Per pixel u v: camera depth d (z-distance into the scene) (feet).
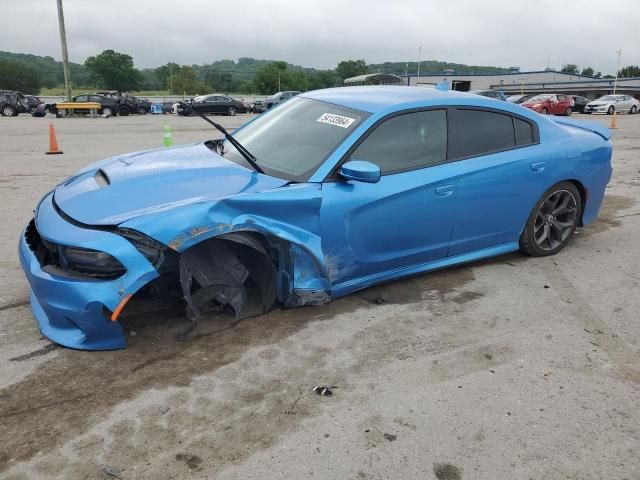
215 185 10.80
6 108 105.81
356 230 11.54
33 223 11.52
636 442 8.15
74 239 9.31
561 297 13.15
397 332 11.23
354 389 9.27
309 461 7.57
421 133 12.63
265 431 8.16
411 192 12.06
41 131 61.26
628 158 37.27
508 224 14.46
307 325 11.39
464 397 9.12
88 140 49.55
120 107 110.22
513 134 14.25
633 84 198.90
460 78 221.87
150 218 9.43
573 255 16.17
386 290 13.28
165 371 9.62
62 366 9.68
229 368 9.77
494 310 12.37
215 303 11.55
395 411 8.71
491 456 7.78
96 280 9.28
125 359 9.93
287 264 11.10
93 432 8.05
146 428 8.16
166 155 13.00
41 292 9.68
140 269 9.18
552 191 15.12
